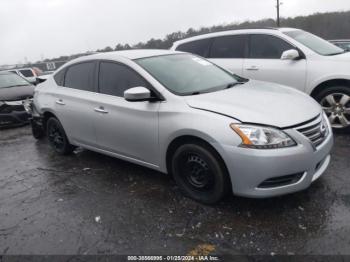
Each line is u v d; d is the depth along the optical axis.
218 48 6.92
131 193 4.05
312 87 5.62
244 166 3.16
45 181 4.71
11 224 3.64
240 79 4.74
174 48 7.61
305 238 2.95
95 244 3.13
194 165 3.63
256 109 3.38
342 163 4.35
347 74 5.26
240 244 2.95
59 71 5.54
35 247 3.18
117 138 4.37
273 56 6.18
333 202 3.45
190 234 3.14
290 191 3.25
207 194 3.59
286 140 3.14
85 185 4.42
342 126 5.46
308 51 5.76
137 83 4.14
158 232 3.22
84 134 4.93
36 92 5.92
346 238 2.89
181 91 3.89
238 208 3.49
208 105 3.50
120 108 4.20
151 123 3.86
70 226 3.47
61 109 5.20
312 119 3.41
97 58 4.79
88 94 4.77
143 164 4.22
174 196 3.87
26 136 7.39
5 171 5.30
